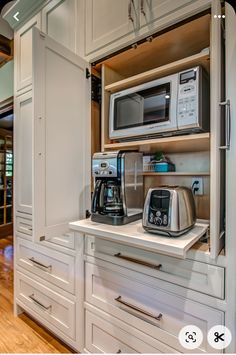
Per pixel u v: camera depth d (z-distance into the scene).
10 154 4.39
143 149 1.45
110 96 1.37
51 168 1.18
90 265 1.37
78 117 1.34
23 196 1.85
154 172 1.51
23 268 1.86
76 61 1.32
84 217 1.37
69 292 1.50
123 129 1.28
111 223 1.13
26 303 1.83
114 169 1.15
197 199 1.44
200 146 1.29
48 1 1.62
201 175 1.41
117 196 1.16
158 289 1.09
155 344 1.11
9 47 2.36
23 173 1.84
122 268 1.22
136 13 1.18
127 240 0.95
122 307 1.23
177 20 1.05
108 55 1.33
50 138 1.17
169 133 1.13
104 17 1.31
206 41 1.20
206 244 1.03
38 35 1.10
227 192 0.92
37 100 1.10
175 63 1.09
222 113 0.94
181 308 1.03
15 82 1.91
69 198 1.28
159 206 0.97
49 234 1.17
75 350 1.50
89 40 1.38
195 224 1.16
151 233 0.99
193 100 1.01
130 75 1.57
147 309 1.13
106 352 1.31
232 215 0.91
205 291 0.97
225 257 0.92
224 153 0.97
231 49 0.90
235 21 0.90
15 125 1.91
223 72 0.94
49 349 1.55
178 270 1.03
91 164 1.42
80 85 1.35
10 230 4.32
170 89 1.08
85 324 1.41
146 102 1.18
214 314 0.95
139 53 1.31
